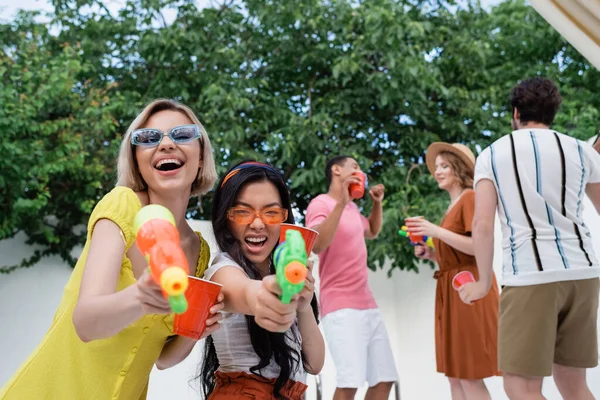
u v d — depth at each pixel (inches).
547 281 108.7
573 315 110.7
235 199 78.2
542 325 108.2
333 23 315.6
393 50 300.0
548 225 111.0
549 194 111.3
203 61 309.1
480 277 118.9
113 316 54.5
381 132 320.2
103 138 267.7
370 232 186.2
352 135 318.3
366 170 298.0
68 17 311.4
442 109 334.3
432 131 329.1
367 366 162.6
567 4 113.8
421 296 240.8
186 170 74.0
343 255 162.2
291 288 46.6
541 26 365.7
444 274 154.2
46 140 253.4
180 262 44.4
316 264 225.8
